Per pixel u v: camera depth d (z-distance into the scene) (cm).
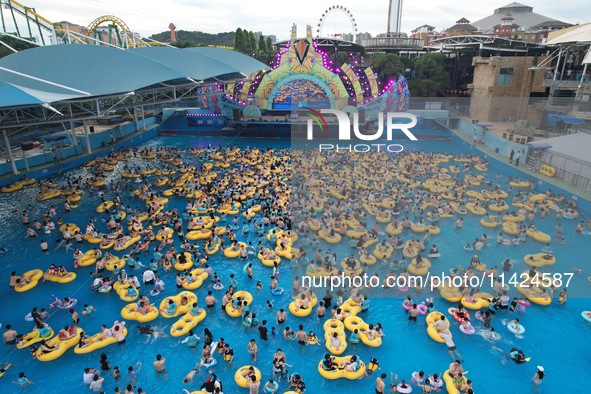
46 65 3192
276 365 1652
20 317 2009
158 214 2956
